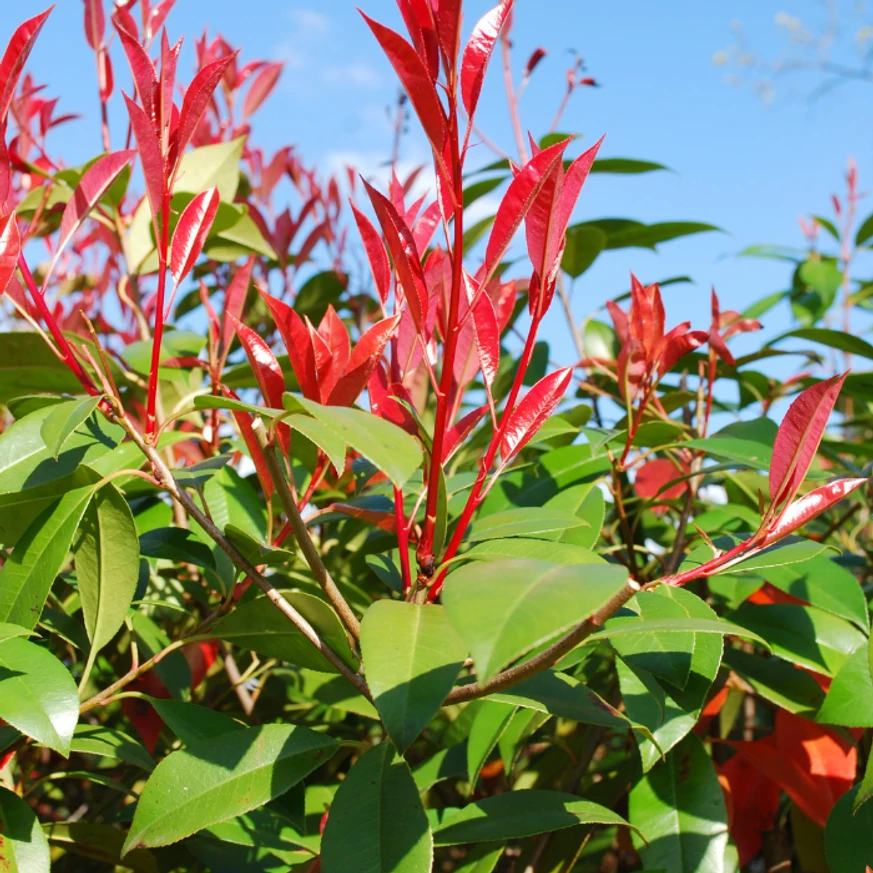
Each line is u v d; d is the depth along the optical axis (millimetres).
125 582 1212
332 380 1058
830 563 1525
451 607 672
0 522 1244
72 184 2090
